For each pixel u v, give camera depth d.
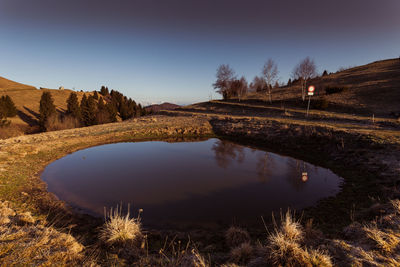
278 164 11.73
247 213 6.21
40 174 10.20
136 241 4.23
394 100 24.27
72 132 22.67
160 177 9.79
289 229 3.79
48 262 2.98
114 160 13.08
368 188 7.35
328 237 3.99
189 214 6.20
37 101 72.06
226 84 64.25
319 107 28.30
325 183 8.54
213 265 3.36
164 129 24.48
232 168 11.19
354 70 58.47
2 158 11.27
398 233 3.46
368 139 11.66
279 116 27.02
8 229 3.94
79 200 7.20
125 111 78.06
